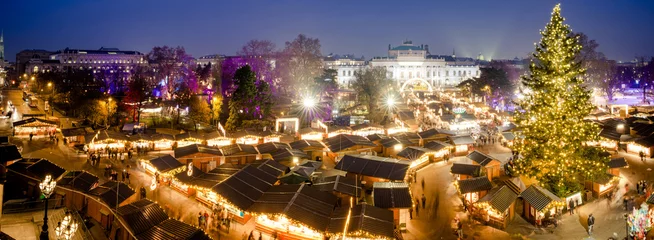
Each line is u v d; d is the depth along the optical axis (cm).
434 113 11238
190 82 13350
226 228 3684
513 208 4041
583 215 4031
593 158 4369
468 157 5634
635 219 3334
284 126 9162
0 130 7725
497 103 13325
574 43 4466
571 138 4328
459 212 4194
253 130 7912
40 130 7294
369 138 7138
